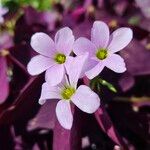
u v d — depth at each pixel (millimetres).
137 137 230
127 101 229
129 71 235
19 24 267
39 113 217
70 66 169
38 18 277
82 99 162
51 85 168
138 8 285
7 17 279
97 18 257
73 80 168
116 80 220
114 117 228
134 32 247
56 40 177
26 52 229
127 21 270
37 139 228
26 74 225
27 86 201
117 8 286
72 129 192
